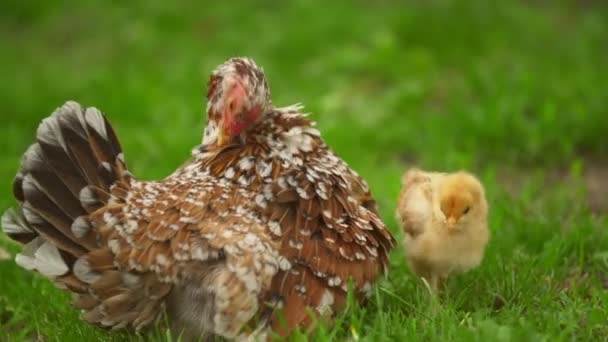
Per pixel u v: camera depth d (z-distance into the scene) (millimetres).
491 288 11539
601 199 16000
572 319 10266
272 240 9617
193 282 9320
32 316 11531
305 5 27906
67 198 9562
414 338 9719
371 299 11055
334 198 10258
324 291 9797
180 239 9344
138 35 27547
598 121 18875
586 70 22438
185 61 25312
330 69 23953
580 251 12539
